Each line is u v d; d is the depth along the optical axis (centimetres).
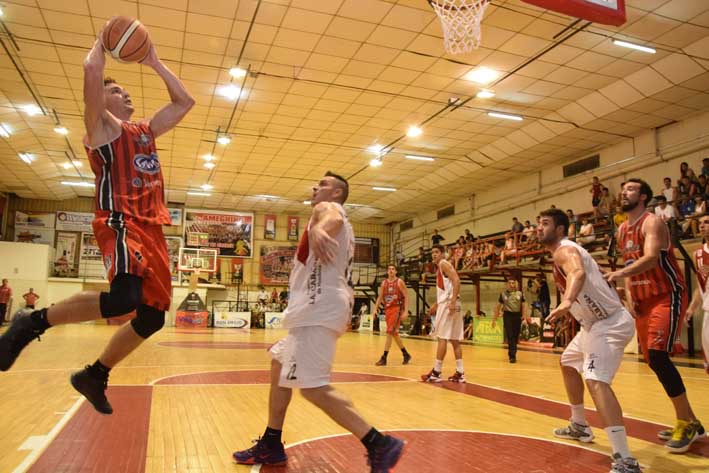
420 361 951
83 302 228
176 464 274
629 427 405
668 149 1469
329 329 239
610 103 1345
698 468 294
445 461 292
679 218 1244
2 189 2402
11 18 1024
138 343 251
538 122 1532
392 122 1556
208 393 507
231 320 2430
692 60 1136
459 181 2111
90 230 2616
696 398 561
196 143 1775
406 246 2912
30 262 2361
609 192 1628
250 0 962
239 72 1228
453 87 1315
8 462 267
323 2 967
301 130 1633
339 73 1246
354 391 555
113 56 247
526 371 812
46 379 584
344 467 273
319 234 229
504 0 941
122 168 248
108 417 385
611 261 1354
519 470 278
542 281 1670
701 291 445
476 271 1844
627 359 1112
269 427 280
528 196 1988
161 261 253
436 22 1023
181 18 1020
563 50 1130
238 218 2842
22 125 1605
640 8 971
